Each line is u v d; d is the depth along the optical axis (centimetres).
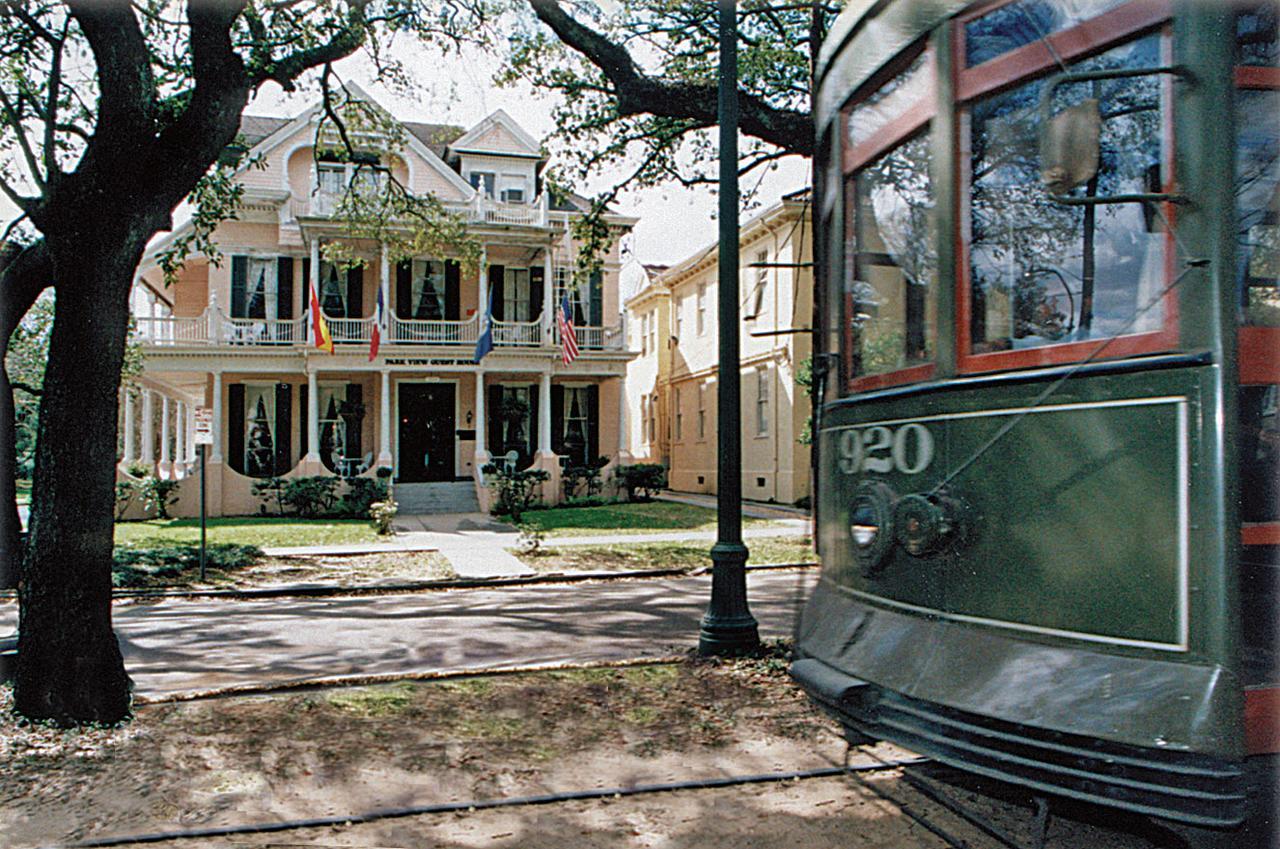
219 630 931
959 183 362
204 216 1289
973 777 430
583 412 2773
